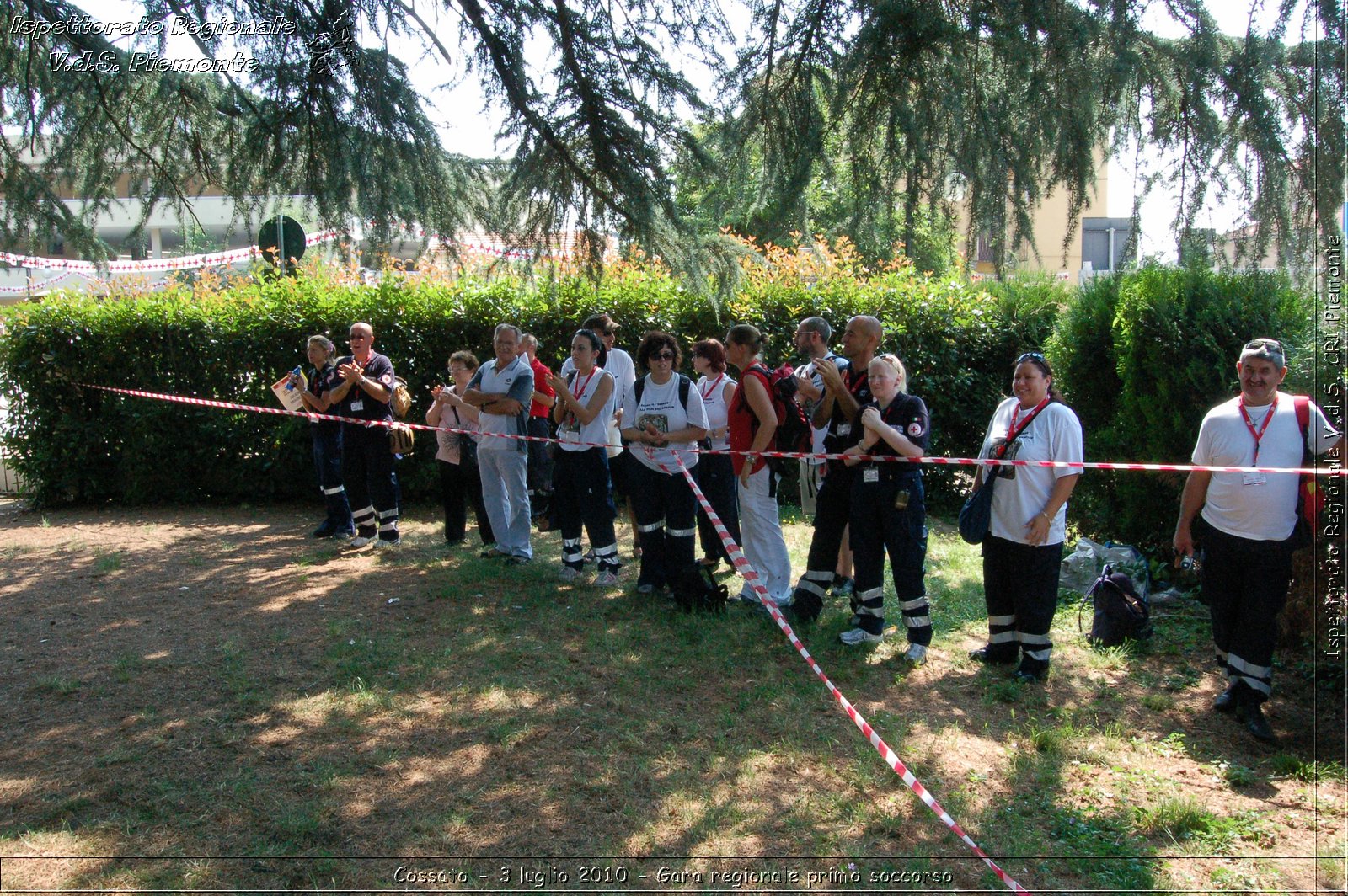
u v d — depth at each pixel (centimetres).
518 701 478
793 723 456
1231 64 425
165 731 441
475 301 1052
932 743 446
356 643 563
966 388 1062
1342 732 466
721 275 684
